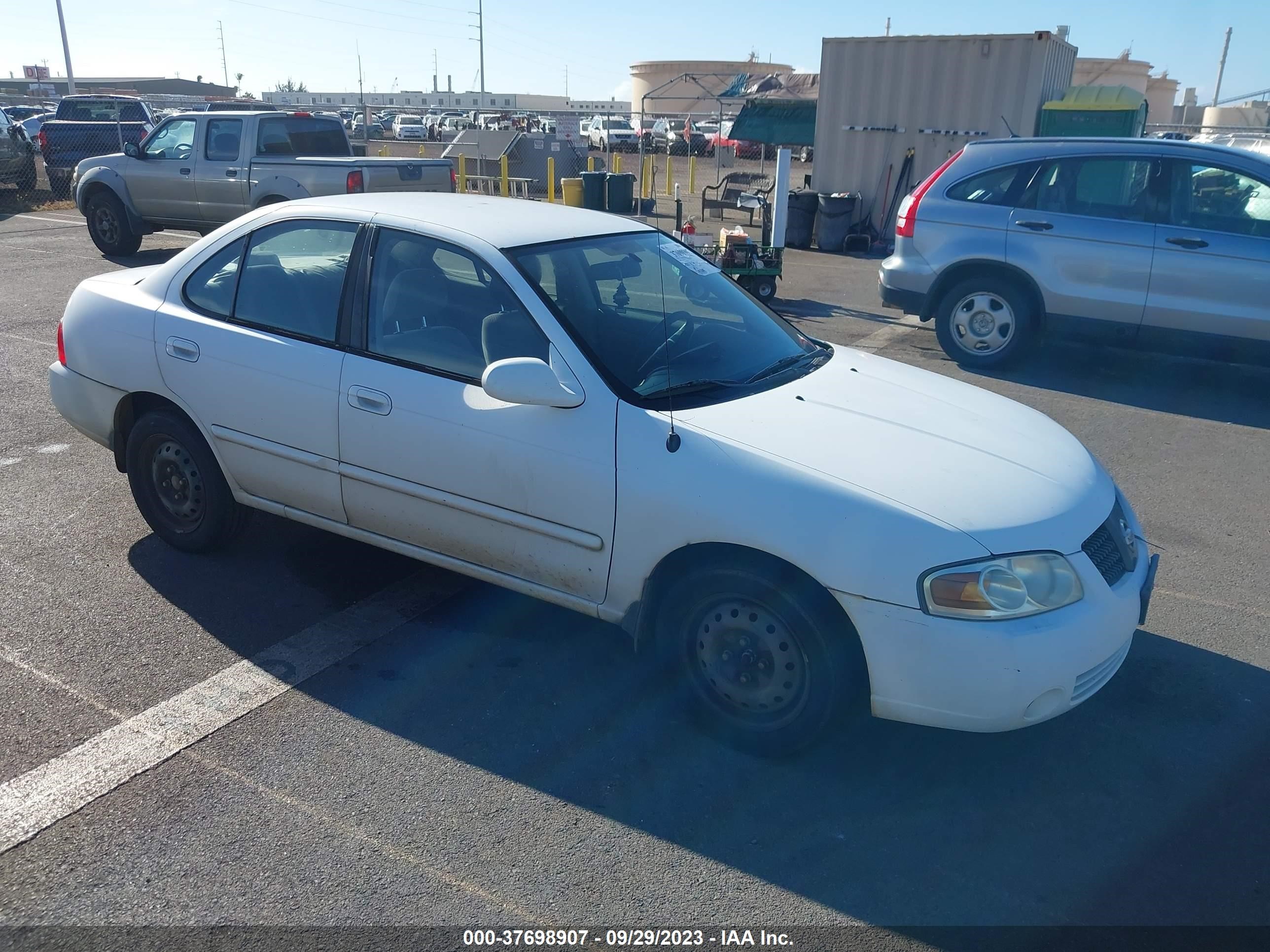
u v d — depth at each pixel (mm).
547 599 3627
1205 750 3430
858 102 15297
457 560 3812
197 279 4320
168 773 3131
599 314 3676
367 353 3820
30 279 11141
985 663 2869
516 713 3516
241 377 4086
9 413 6543
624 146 38594
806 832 2971
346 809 2996
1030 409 4016
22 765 3137
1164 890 2783
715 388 3543
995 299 8250
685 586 3277
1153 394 7805
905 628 2906
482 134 21641
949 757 3350
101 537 4805
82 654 3793
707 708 3363
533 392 3266
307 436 3957
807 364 3963
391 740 3340
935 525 2934
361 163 11391
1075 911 2701
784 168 10344
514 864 2799
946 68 14531
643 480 3230
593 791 3117
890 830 2992
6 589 4273
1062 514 3131
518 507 3502
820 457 3145
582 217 4285
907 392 3807
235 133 12055
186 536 4555
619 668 3824
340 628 4055
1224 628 4266
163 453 4504
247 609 4176
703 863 2834
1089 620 3002
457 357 3652
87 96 22031
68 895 2633
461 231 3771
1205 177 7496
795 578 3064
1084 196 7906
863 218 15734
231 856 2787
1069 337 8102
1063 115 14062
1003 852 2914
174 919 2566
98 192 12695
